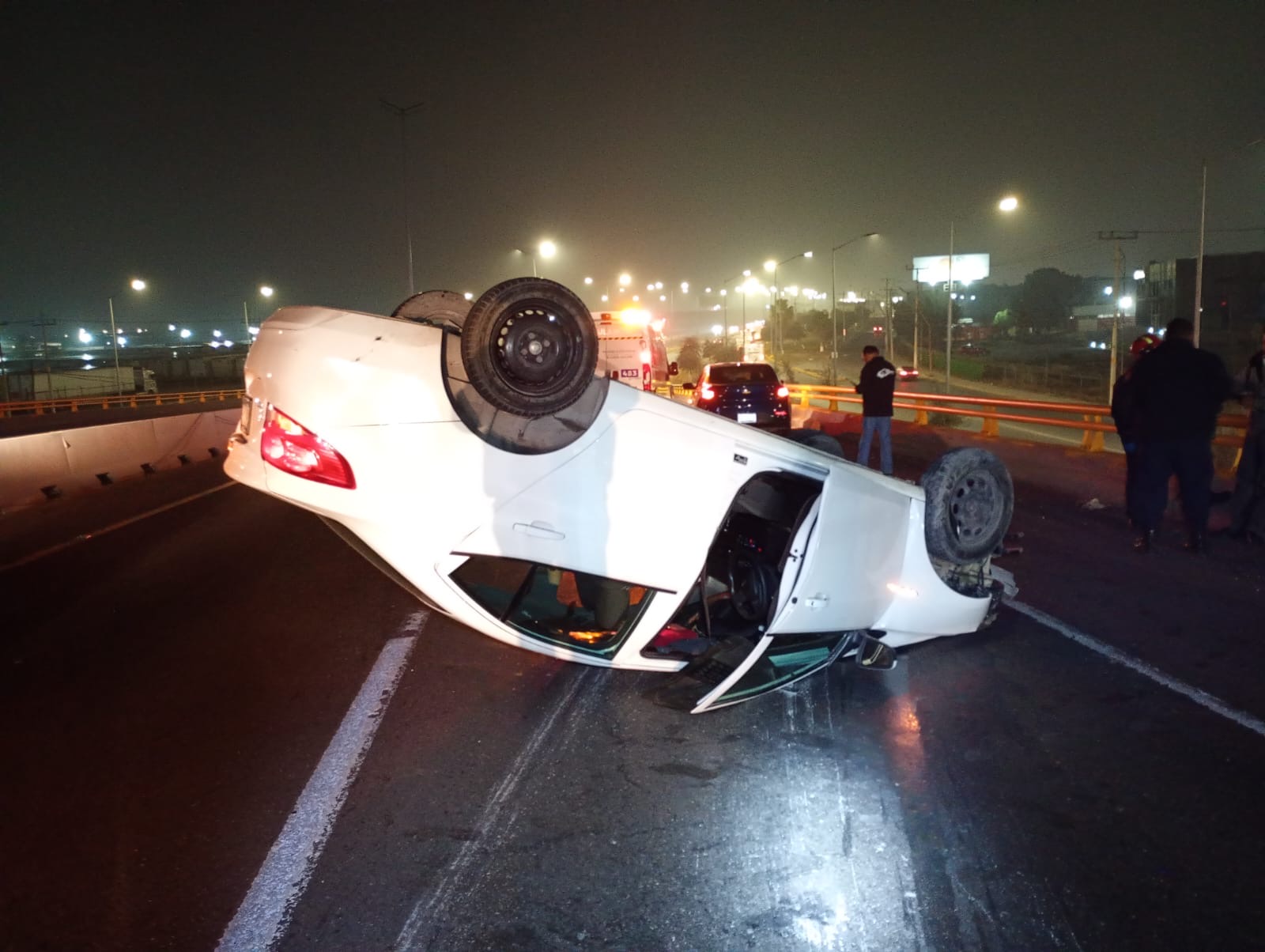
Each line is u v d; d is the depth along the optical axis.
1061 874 3.33
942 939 2.99
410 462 3.94
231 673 5.75
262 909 3.22
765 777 4.11
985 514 5.27
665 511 4.26
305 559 9.16
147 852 3.62
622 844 3.59
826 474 4.58
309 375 3.88
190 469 18.77
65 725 4.96
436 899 3.26
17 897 3.33
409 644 6.15
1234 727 4.52
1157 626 6.08
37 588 8.23
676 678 4.83
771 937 3.01
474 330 3.81
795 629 4.62
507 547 4.09
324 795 4.05
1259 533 8.23
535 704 5.04
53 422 41.09
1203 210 29.02
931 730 4.57
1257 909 3.12
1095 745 4.37
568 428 4.09
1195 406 7.68
